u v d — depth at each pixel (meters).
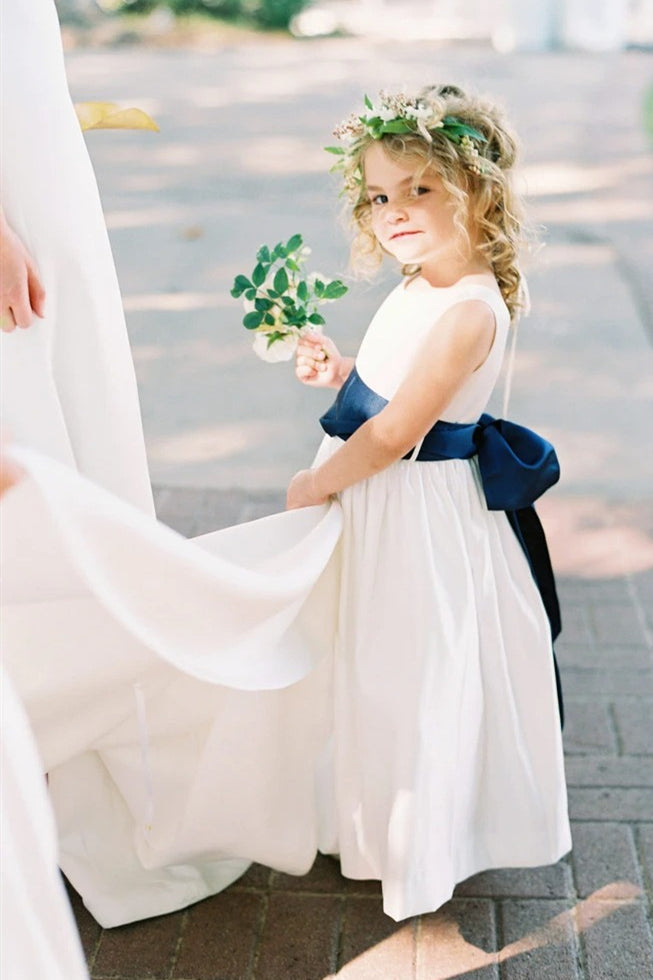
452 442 2.17
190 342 5.71
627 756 2.84
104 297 2.01
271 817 2.25
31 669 1.92
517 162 2.21
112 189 8.73
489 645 2.24
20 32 1.88
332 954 2.28
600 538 3.91
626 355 5.58
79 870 2.30
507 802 2.32
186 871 2.40
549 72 14.57
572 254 7.26
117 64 15.34
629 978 2.22
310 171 9.21
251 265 6.82
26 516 1.66
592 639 3.35
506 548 2.26
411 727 2.14
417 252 2.12
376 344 2.20
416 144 2.04
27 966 1.43
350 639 2.20
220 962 2.26
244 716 2.13
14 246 1.87
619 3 16.84
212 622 1.78
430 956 2.27
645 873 2.48
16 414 1.96
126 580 1.60
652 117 11.59
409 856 2.18
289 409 4.94
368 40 18.39
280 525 2.12
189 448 4.57
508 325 2.14
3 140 1.89
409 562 2.14
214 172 9.24
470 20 20.88
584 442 4.63
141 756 2.19
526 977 2.22
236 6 19.48
